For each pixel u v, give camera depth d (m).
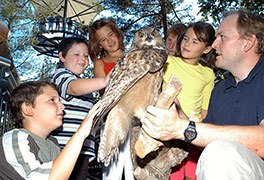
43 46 3.32
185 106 1.36
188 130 0.87
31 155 1.01
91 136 1.42
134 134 1.08
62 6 3.42
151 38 1.26
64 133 1.34
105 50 1.57
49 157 1.07
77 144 0.96
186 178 1.29
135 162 1.08
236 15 1.14
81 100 1.39
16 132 1.06
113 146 1.06
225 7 3.76
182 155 1.06
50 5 3.41
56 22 3.31
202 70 1.45
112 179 1.32
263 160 0.88
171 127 0.87
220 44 1.14
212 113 1.18
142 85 1.06
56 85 1.25
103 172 1.36
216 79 1.59
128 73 1.05
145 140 0.91
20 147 1.02
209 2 3.80
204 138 0.86
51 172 0.94
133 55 1.08
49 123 1.14
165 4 4.75
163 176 1.07
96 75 1.52
